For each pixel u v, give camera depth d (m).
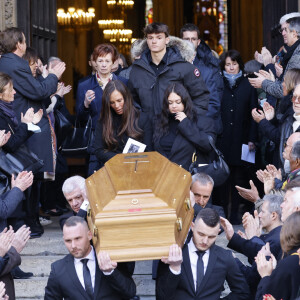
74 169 19.25
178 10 26.78
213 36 26.55
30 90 8.31
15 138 7.74
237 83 10.12
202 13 26.58
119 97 7.55
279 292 5.14
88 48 28.56
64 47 27.98
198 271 6.16
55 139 9.16
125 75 9.66
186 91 7.86
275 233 6.30
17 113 8.36
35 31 11.02
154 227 5.19
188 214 5.61
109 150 7.59
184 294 6.17
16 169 7.71
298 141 6.75
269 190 7.22
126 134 7.58
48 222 10.37
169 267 5.77
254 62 10.88
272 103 10.09
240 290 6.20
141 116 7.82
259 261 5.60
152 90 8.38
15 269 8.21
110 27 28.62
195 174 7.15
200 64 9.47
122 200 5.25
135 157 5.58
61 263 6.03
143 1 30.09
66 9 26.64
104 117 7.60
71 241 5.79
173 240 5.20
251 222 6.59
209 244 6.05
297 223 5.13
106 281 5.93
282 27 8.91
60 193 11.23
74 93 27.91
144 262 8.33
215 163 7.82
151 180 5.36
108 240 5.19
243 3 24.22
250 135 9.93
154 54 8.42
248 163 10.02
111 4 28.69
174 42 8.50
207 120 8.01
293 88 7.80
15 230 8.03
